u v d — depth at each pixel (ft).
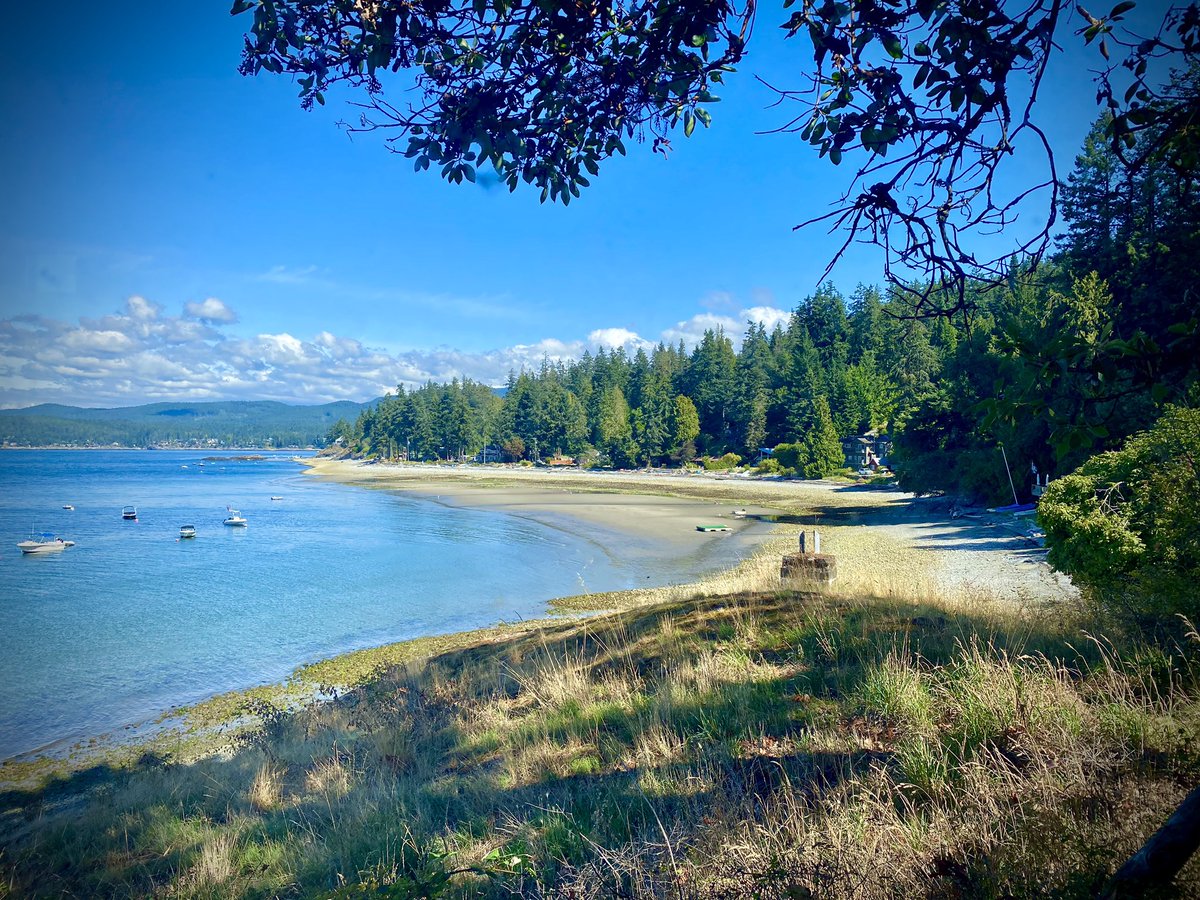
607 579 83.61
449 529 144.46
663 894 10.34
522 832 13.91
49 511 195.62
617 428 363.35
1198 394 12.46
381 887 12.19
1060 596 44.86
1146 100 7.34
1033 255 7.17
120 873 17.95
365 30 8.13
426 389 597.52
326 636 61.00
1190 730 12.56
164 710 44.45
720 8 7.75
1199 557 21.08
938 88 7.30
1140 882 6.51
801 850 10.30
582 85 8.77
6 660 55.52
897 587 35.47
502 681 29.76
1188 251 23.90
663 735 17.88
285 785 22.91
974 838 10.19
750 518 148.56
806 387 278.67
